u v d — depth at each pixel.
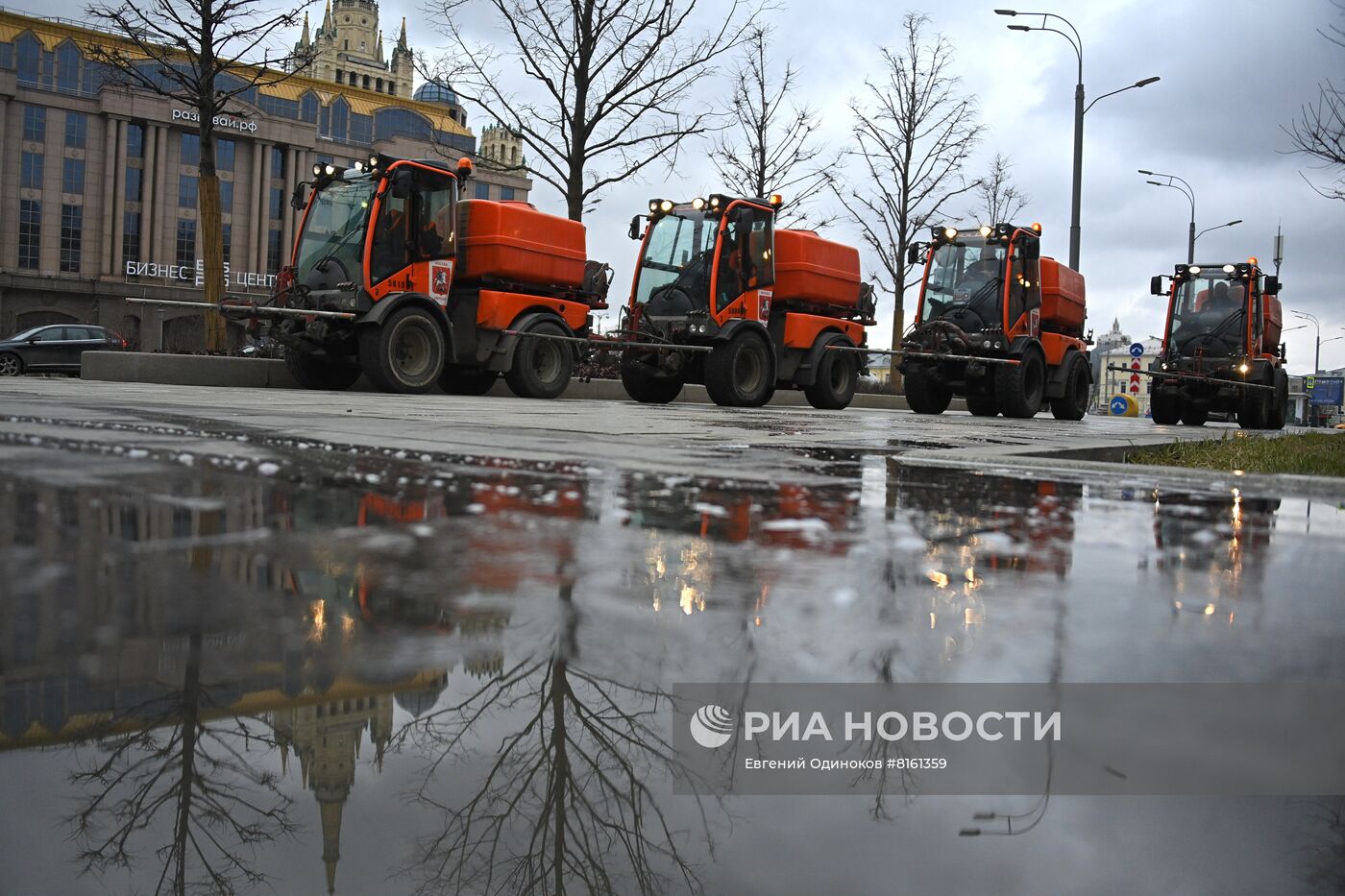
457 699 0.71
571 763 0.61
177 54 17.44
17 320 65.31
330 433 3.53
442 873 0.50
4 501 1.52
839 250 14.62
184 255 69.88
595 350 14.04
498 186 78.88
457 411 6.63
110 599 0.92
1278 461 6.29
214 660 0.75
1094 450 4.97
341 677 0.73
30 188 65.50
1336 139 10.66
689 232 12.88
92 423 3.53
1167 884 0.50
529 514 1.70
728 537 1.55
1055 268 15.09
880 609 1.06
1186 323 17.81
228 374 13.70
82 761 0.57
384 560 1.19
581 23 16.62
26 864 0.49
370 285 11.52
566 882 0.49
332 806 0.55
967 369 13.61
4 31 65.06
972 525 1.84
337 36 123.69
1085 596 1.19
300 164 73.38
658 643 0.88
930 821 0.56
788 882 0.50
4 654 0.74
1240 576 1.38
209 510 1.53
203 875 0.48
